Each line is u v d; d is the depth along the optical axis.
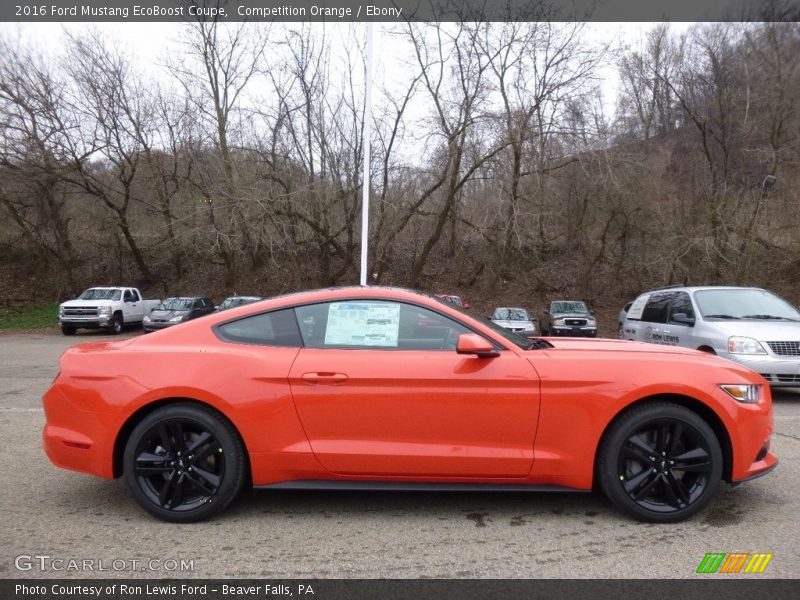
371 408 3.35
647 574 2.83
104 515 3.61
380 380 3.35
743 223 23.05
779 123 23.84
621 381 3.35
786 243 23.69
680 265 23.59
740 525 3.41
